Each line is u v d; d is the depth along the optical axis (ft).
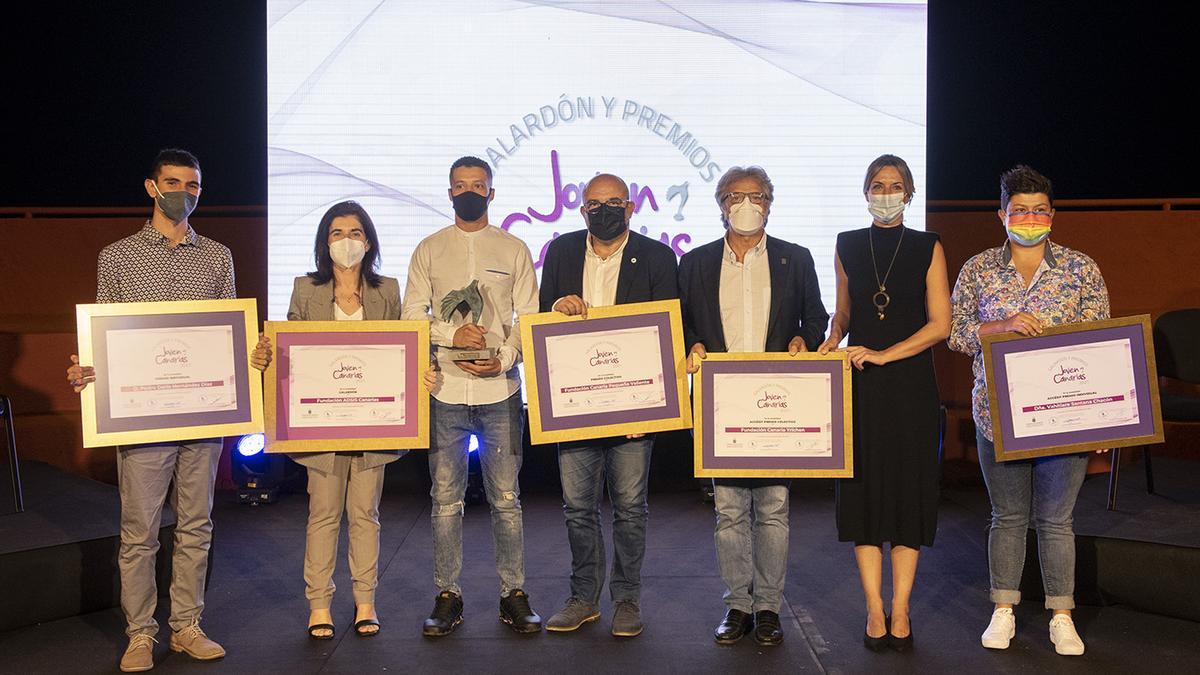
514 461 12.23
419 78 18.47
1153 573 12.28
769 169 18.61
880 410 11.52
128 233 20.90
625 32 18.48
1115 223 20.35
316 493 12.00
